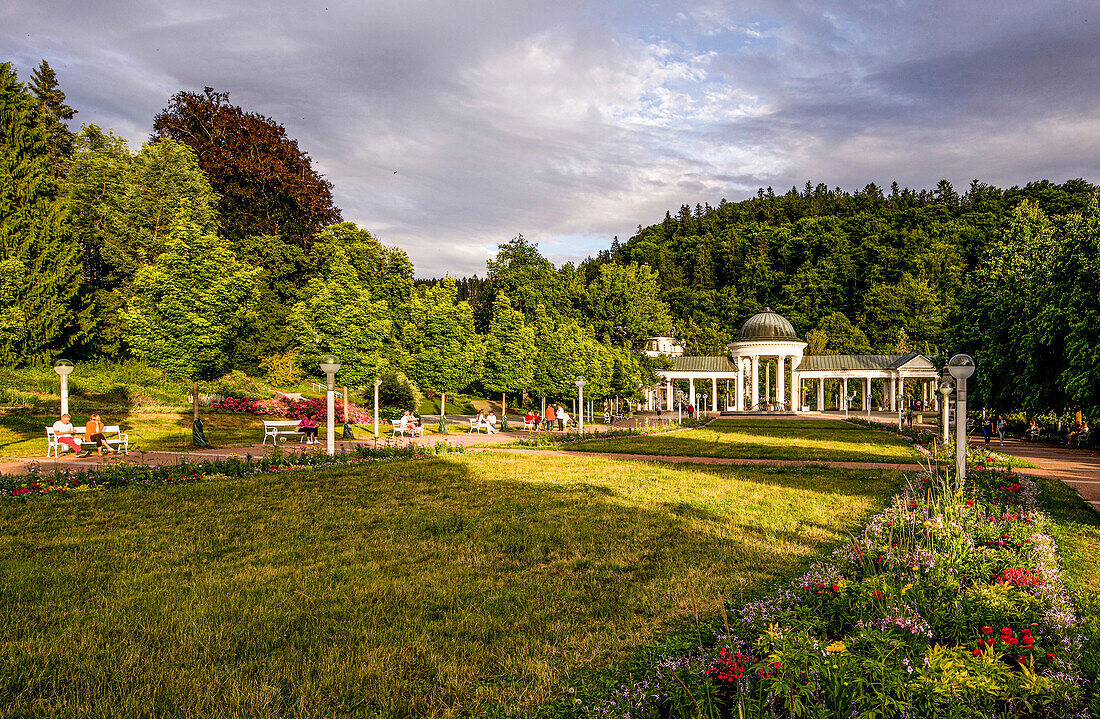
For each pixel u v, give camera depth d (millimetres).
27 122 36625
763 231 149125
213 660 5371
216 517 11070
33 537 9516
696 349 96375
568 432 38062
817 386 83000
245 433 28828
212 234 24828
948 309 95312
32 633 5879
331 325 30312
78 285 36562
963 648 4953
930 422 54969
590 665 5324
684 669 4785
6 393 29531
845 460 21422
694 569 7973
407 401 50156
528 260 78875
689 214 194750
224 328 24188
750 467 18938
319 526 10438
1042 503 12633
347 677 5066
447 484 15117
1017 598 6055
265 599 6855
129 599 6805
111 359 40188
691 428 44344
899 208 167125
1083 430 29109
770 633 4895
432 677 5133
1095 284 27312
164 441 24562
